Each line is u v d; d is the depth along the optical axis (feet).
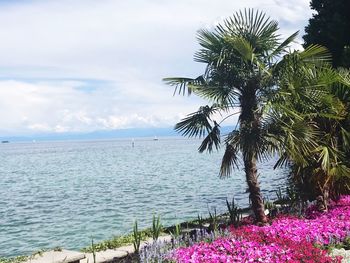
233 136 35.81
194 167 175.52
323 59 40.29
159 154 333.21
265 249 28.91
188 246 32.30
